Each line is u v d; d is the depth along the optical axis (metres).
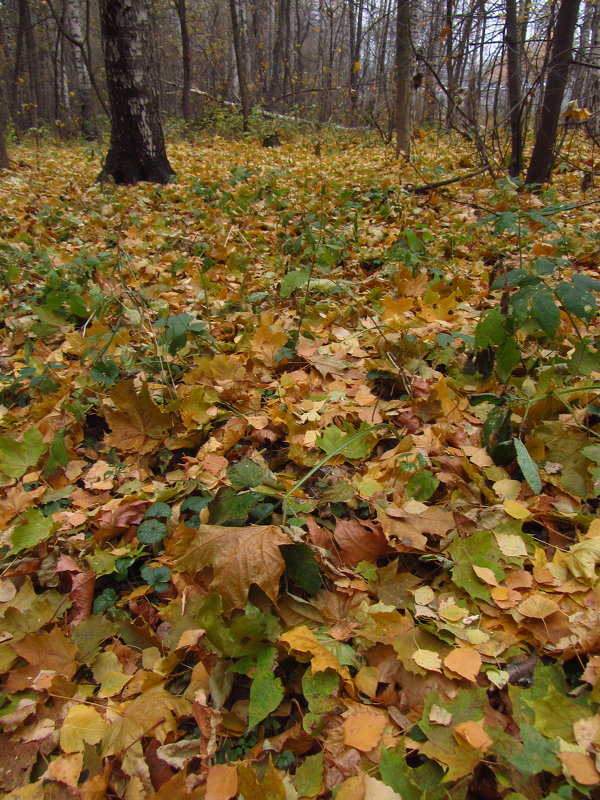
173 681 1.38
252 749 1.21
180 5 15.70
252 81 23.56
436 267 3.93
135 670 1.42
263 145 13.80
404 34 8.25
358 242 4.47
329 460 2.04
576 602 1.43
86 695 1.34
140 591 1.60
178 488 1.93
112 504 1.90
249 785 1.08
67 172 9.40
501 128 10.35
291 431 2.17
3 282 3.79
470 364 2.42
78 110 20.08
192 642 1.36
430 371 2.46
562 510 1.72
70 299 3.08
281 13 19.47
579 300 1.69
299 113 18.31
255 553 1.42
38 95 26.02
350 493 1.80
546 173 6.34
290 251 3.81
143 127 7.60
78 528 1.87
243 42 17.58
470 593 1.46
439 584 1.55
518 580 1.49
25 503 2.00
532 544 1.61
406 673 1.30
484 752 1.08
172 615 1.47
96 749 1.22
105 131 17.73
